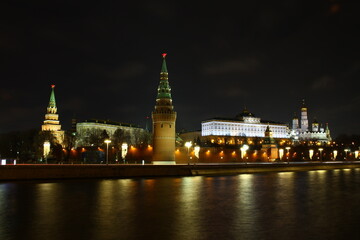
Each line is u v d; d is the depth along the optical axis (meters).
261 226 30.91
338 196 51.41
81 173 81.44
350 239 26.77
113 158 155.00
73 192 54.75
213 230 29.38
